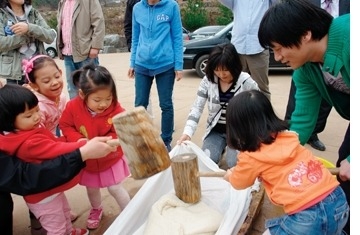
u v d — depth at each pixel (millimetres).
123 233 2109
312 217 1593
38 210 2070
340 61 1576
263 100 1728
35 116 1965
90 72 2170
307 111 2102
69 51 3941
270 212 2479
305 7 1547
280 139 1713
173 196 2227
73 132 2305
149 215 2168
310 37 1570
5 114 1880
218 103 2881
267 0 3539
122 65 10188
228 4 3727
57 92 2275
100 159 2275
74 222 2527
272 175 1676
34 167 1884
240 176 1760
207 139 2980
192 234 1994
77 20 3828
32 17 3330
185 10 16391
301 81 2051
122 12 17859
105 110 2285
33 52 3285
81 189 2965
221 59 2646
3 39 3086
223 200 2350
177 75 3416
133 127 1725
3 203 2018
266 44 1657
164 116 3488
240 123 1716
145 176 1795
